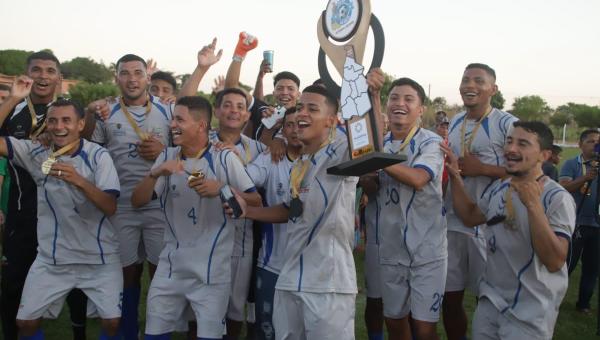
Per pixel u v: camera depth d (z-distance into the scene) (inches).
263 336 155.0
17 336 175.5
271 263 151.6
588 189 240.7
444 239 152.5
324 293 123.9
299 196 127.6
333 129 129.3
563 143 1887.3
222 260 147.3
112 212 153.7
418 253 149.6
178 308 149.5
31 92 178.4
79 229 151.5
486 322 135.3
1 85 225.5
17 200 170.2
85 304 177.9
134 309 189.3
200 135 148.4
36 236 171.2
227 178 147.1
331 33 119.2
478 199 176.7
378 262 163.3
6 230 173.2
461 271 178.9
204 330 143.9
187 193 147.6
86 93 1326.3
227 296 149.3
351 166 110.7
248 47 217.8
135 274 190.9
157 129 190.4
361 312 231.0
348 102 115.3
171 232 152.3
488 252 136.1
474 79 178.7
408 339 160.4
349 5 114.2
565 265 127.3
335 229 125.4
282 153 159.2
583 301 244.7
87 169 153.5
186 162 148.9
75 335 180.5
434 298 149.6
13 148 153.3
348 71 114.9
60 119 150.2
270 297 152.3
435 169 146.3
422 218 151.1
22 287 171.9
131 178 187.6
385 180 155.0
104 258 155.6
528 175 129.7
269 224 153.6
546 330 126.3
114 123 187.3
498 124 179.5
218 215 146.9
